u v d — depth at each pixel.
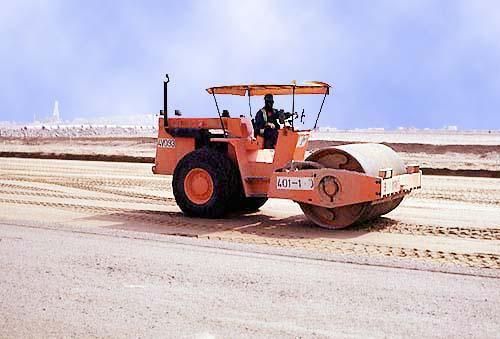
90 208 13.83
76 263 8.05
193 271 7.72
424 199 15.48
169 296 6.75
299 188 11.51
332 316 6.18
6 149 39.19
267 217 12.88
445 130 133.75
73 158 30.19
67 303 6.50
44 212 13.15
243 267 7.94
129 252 8.69
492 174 22.14
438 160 29.05
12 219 11.44
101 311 6.27
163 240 9.50
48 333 5.71
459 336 5.74
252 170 12.31
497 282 7.43
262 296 6.78
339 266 8.06
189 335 5.68
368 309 6.40
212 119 12.81
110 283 7.19
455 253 9.55
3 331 5.75
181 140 13.22
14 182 18.78
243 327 5.87
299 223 12.20
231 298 6.70
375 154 11.77
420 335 5.75
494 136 77.31
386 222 12.26
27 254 8.51
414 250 9.76
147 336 5.65
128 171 22.83
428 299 6.74
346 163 11.37
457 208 14.06
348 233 11.16
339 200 11.13
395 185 11.50
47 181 19.14
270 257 8.49
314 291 6.97
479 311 6.39
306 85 11.95
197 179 12.60
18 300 6.58
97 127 103.56
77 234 9.91
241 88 12.41
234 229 11.48
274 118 12.59
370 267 8.03
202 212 12.52
